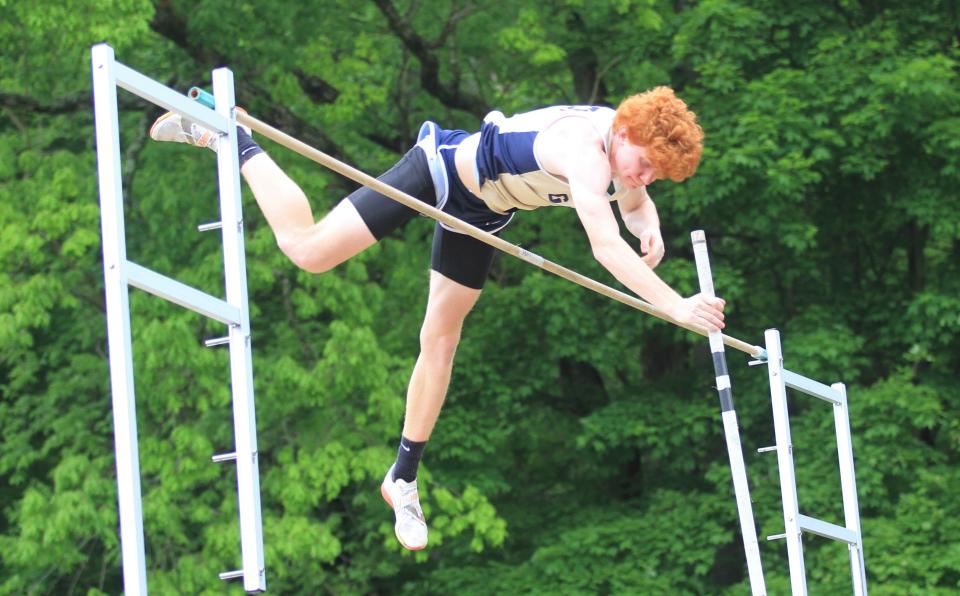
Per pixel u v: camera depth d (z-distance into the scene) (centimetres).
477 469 1587
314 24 1506
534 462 1819
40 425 1477
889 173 1547
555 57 1480
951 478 1477
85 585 1549
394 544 1475
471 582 1561
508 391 1584
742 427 1588
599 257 452
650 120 457
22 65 1455
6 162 1399
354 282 1485
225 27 1437
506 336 1619
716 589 1538
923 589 1362
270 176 471
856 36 1504
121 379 360
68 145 1630
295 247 470
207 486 1491
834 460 1498
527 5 1596
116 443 358
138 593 352
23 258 1344
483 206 506
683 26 1505
